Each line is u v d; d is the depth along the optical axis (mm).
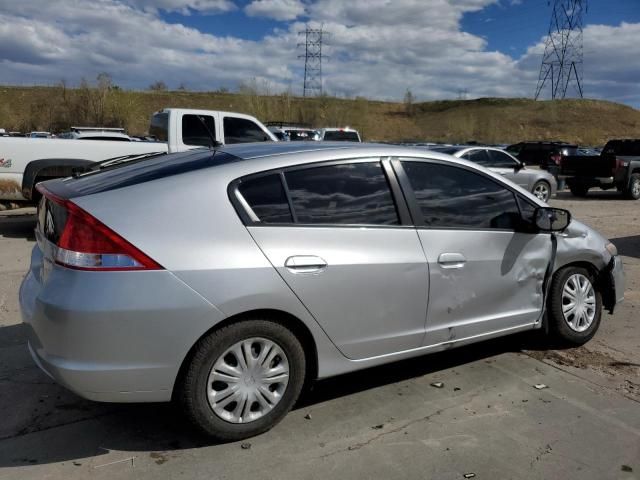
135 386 3012
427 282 3795
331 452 3264
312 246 3367
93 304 2889
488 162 15500
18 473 3021
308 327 3377
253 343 3268
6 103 56719
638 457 3250
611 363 4555
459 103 94188
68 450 3248
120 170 3734
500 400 3912
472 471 3104
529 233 4340
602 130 81625
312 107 68438
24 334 4980
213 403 3191
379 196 3719
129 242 2965
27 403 3783
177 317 2998
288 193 3424
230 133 10516
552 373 4352
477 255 4043
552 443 3383
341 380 4207
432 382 4184
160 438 3385
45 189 3471
